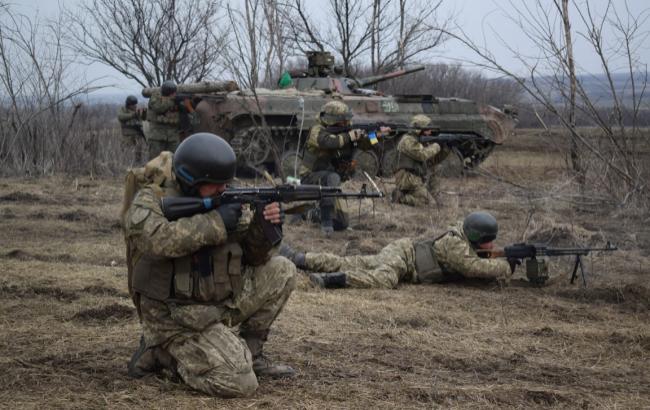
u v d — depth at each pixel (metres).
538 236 10.12
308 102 17.28
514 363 5.43
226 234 4.43
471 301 7.28
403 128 13.49
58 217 11.66
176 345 4.57
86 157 17.89
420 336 6.01
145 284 4.56
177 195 4.55
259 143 17.08
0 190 14.52
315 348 5.57
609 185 11.37
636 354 5.76
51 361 5.08
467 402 4.59
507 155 24.11
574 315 6.90
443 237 7.91
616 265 8.89
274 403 4.41
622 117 10.18
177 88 17.52
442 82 30.41
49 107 17.42
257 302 4.73
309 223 11.51
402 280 8.06
